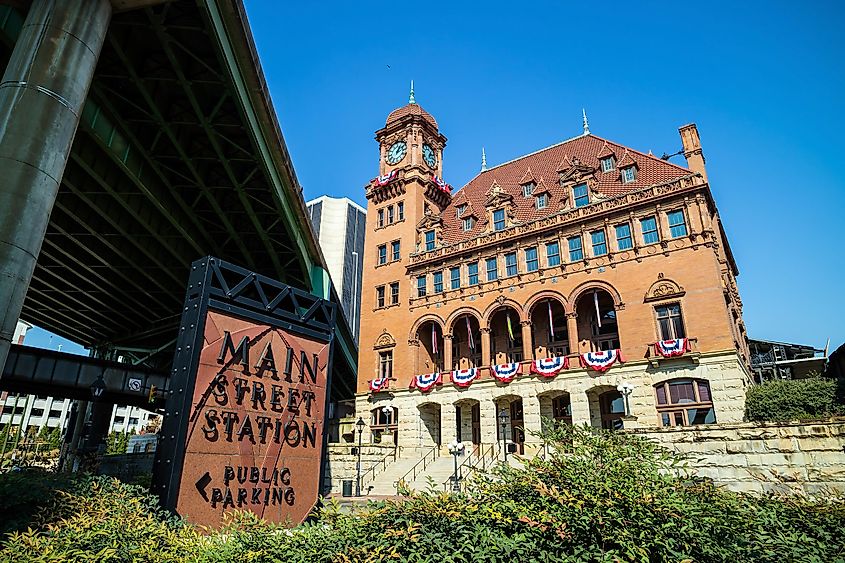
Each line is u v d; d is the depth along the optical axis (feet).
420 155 190.19
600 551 23.30
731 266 163.73
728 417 107.45
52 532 34.27
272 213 129.80
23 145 54.90
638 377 120.37
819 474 59.06
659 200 128.16
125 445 303.68
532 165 178.29
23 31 60.75
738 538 26.71
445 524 27.37
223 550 29.48
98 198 117.60
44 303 193.98
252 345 53.67
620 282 129.18
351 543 27.55
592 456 33.37
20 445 284.20
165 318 203.10
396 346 165.27
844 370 131.44
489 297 150.30
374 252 183.73
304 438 56.13
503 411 146.41
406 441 152.35
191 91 90.63
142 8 71.97
